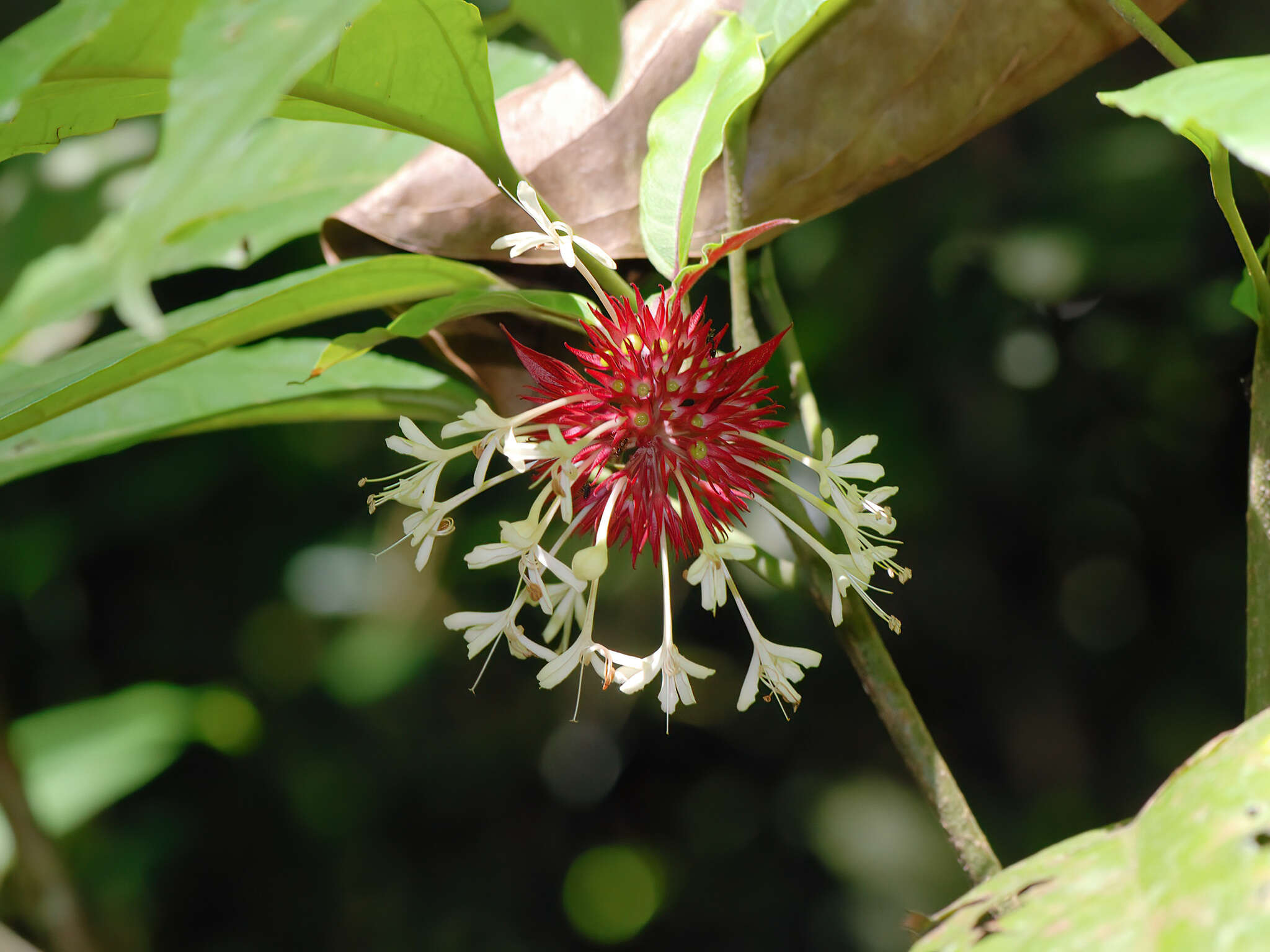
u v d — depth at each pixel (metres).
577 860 1.38
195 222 0.63
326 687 1.18
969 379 1.03
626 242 0.59
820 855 1.22
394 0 0.54
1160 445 1.09
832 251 0.98
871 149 0.58
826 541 0.58
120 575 1.20
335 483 1.14
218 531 1.17
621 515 0.57
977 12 0.57
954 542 1.14
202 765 1.20
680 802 1.39
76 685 1.22
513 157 0.59
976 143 0.97
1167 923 0.51
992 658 1.20
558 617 0.57
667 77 0.59
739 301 0.58
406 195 0.60
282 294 0.56
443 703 1.28
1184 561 1.16
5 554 1.09
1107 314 1.03
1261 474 0.55
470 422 0.55
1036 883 0.52
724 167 0.59
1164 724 1.16
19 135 0.54
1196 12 0.91
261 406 0.62
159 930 1.20
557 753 1.35
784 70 0.58
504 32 0.68
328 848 1.25
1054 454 1.09
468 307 0.55
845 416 1.01
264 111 0.43
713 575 0.56
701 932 1.34
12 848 0.84
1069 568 1.18
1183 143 0.92
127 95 0.54
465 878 1.33
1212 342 1.01
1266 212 0.90
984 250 0.98
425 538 0.55
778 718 1.28
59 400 0.56
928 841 1.19
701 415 0.57
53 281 0.41
